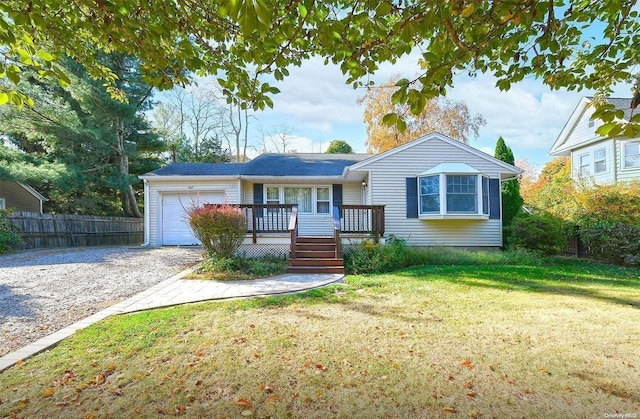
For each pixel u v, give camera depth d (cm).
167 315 457
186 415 236
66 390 266
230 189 1243
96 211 1867
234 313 473
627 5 274
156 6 283
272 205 990
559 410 241
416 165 1149
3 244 1061
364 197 1269
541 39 277
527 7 237
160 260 937
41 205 1839
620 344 356
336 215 1029
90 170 1608
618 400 252
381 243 981
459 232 1136
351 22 276
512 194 1316
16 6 275
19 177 1317
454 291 610
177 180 1243
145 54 314
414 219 1141
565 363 312
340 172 1284
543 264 936
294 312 479
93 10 277
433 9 227
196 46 355
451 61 258
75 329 402
